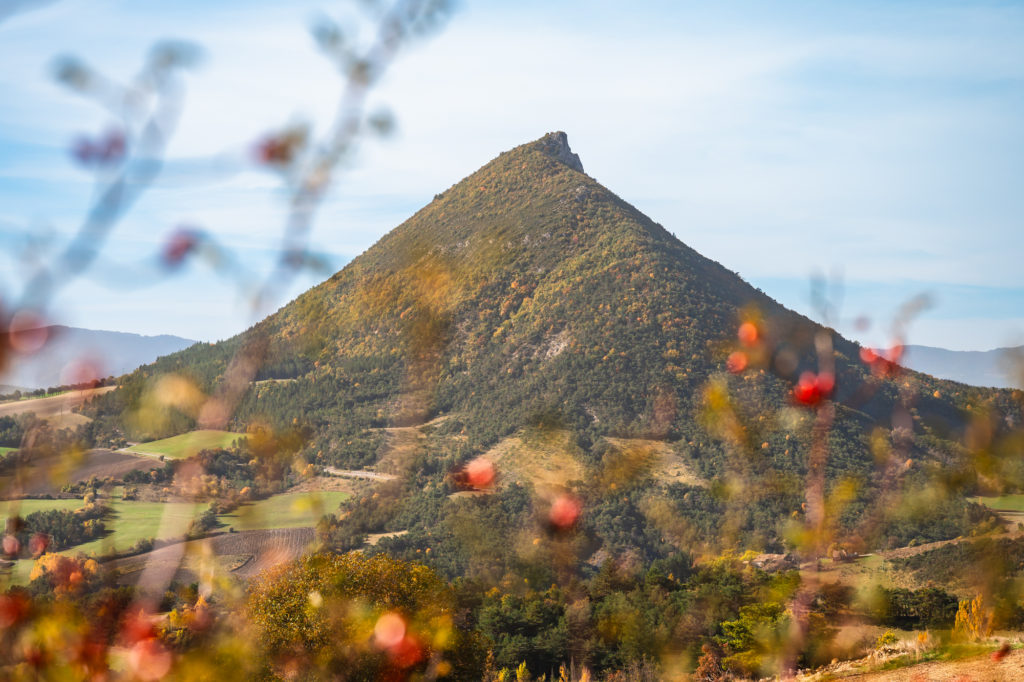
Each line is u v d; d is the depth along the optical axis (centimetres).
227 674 297
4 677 240
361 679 526
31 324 133
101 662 241
